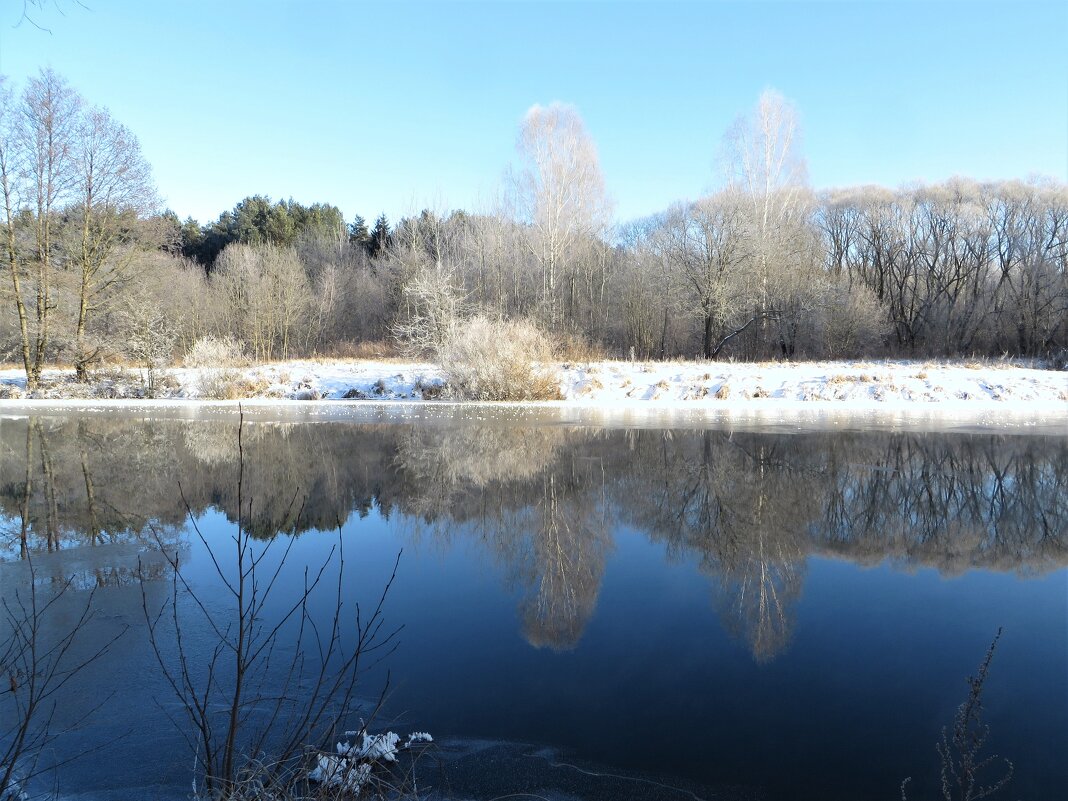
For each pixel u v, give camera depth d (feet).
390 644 15.71
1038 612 17.58
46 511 27.63
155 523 25.89
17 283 74.54
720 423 50.88
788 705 13.01
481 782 10.61
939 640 15.93
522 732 12.04
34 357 84.69
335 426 51.24
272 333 119.14
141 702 13.11
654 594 18.85
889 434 45.14
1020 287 121.39
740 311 106.83
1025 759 11.12
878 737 11.89
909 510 27.20
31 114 73.36
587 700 13.17
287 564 21.31
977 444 41.29
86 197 77.15
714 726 12.25
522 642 15.81
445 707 12.89
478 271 124.77
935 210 130.31
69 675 13.28
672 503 28.30
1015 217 122.52
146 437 46.65
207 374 73.77
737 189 106.42
